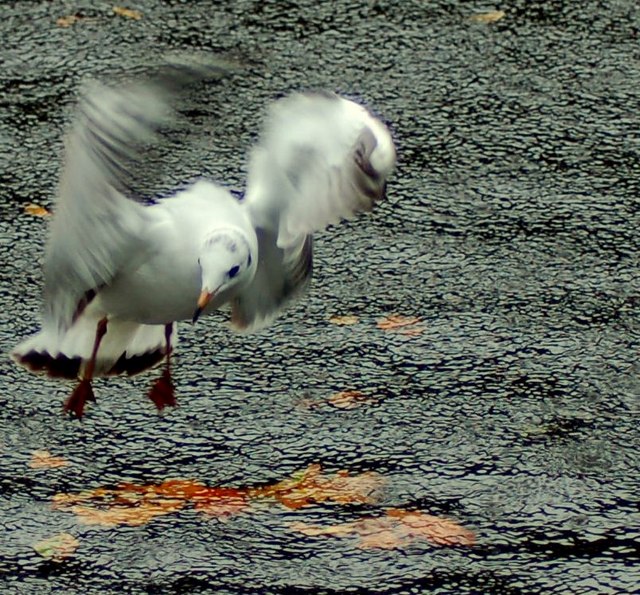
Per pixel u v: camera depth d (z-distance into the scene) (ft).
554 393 37.55
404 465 35.01
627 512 33.55
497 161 47.78
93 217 28.76
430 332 39.88
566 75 52.11
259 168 31.78
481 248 43.60
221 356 38.75
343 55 52.75
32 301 41.06
